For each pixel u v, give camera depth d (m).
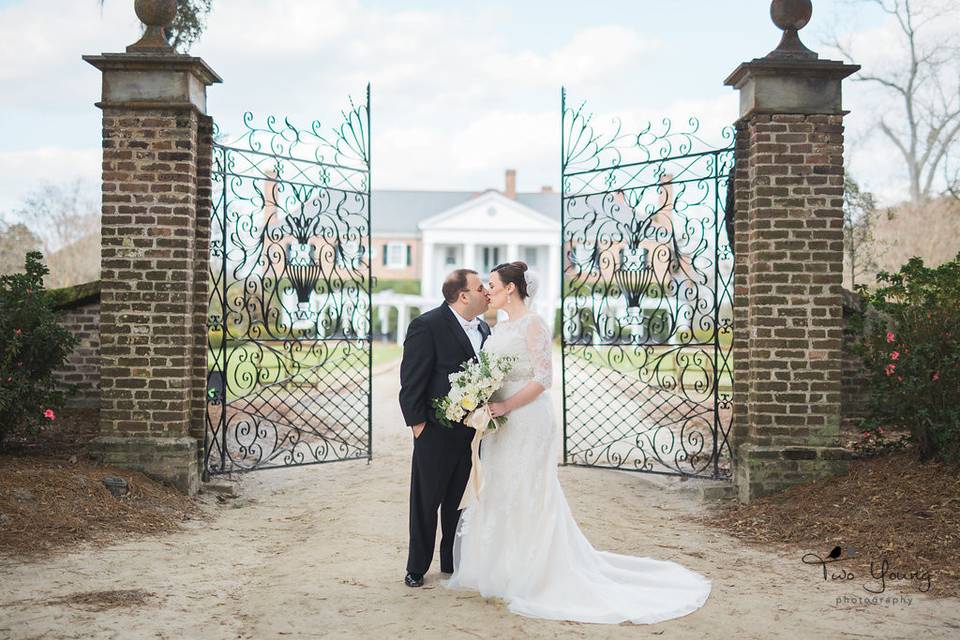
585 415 12.20
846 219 13.03
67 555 4.74
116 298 6.61
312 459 8.66
